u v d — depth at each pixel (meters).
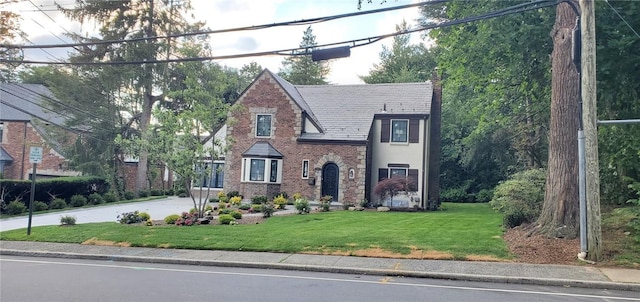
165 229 15.30
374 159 28.73
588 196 10.80
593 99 10.77
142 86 33.53
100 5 31.62
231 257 11.46
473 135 33.22
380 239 13.24
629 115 14.63
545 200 13.15
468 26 17.89
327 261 10.98
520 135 28.27
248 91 29.81
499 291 8.44
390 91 31.02
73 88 32.16
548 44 15.45
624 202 15.78
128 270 10.05
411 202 25.05
